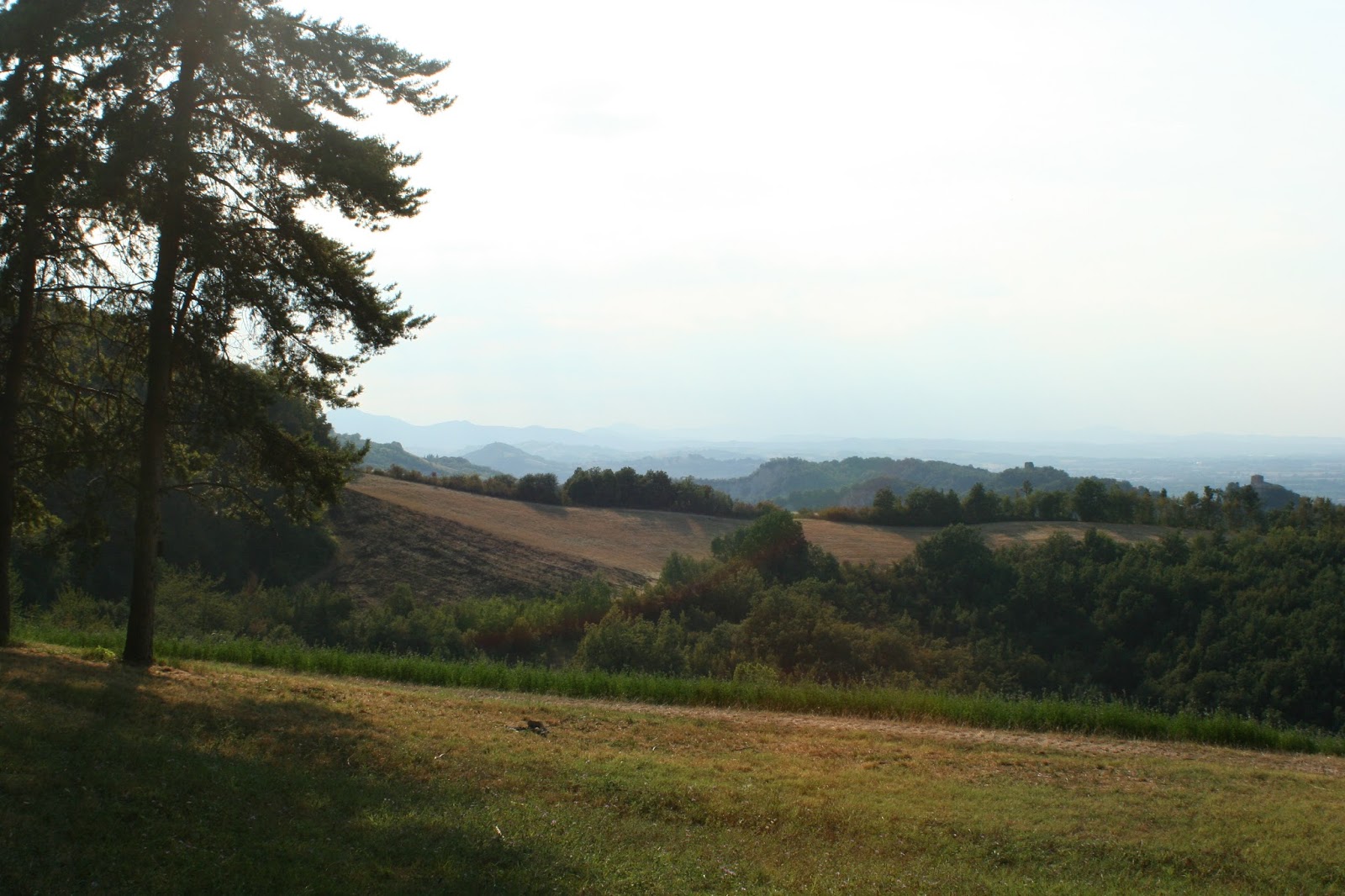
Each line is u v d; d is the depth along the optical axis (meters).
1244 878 7.67
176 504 40.00
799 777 10.12
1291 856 8.09
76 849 6.02
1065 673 38.06
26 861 5.72
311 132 12.63
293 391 14.09
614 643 32.81
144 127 11.65
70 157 11.60
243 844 6.58
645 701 15.45
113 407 14.44
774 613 37.12
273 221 13.16
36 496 15.07
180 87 12.35
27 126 11.86
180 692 11.31
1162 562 44.50
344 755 9.51
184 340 13.20
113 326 13.79
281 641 30.22
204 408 13.62
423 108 13.54
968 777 10.47
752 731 12.64
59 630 20.56
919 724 14.02
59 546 14.42
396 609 39.12
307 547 44.09
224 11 12.12
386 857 6.69
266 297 12.95
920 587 46.84
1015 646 41.19
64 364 14.50
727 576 45.09
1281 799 9.87
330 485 14.41
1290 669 32.16
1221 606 38.59
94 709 9.73
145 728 9.34
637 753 10.91
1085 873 7.64
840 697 15.02
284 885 5.96
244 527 41.81
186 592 33.16
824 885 6.93
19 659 11.94
